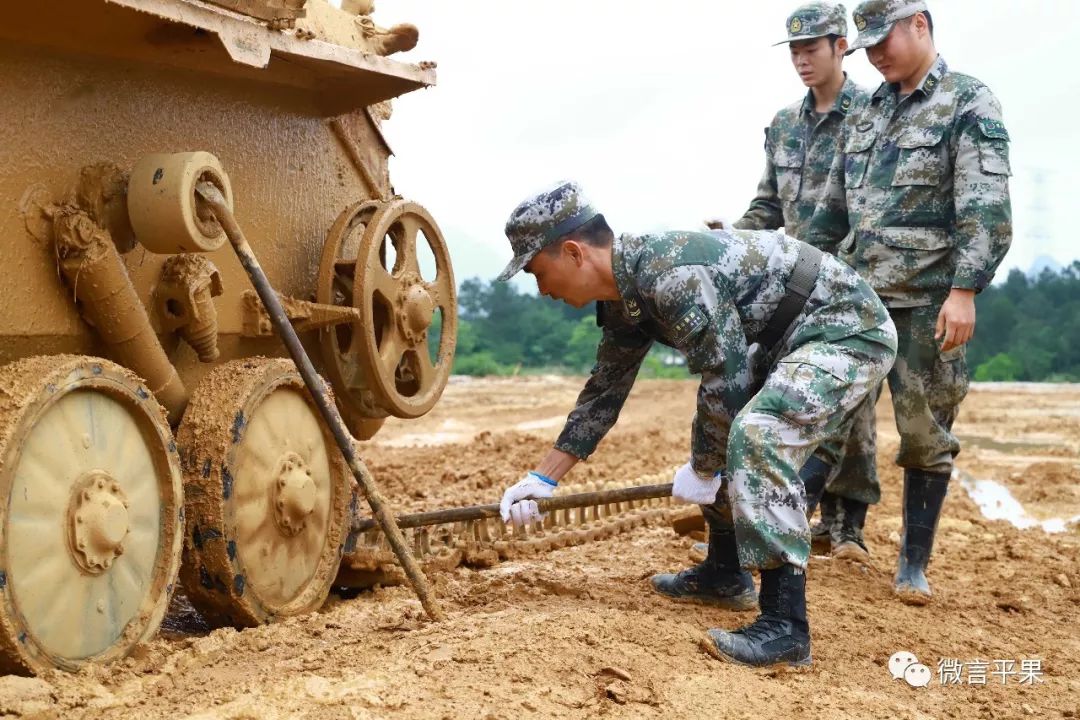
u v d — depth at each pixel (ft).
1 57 12.13
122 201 13.38
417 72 17.28
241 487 13.87
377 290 16.66
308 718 10.61
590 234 13.76
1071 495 30.55
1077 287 136.87
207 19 12.94
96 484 12.20
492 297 127.95
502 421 51.88
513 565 18.63
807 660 13.51
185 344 14.76
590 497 16.37
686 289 13.47
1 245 12.15
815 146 21.66
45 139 12.64
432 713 10.66
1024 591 18.66
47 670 11.55
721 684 12.23
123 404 12.65
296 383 14.67
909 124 18.25
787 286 13.98
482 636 12.82
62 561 11.85
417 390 18.17
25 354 12.59
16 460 11.21
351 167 18.52
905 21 18.04
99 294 12.77
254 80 15.85
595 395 15.61
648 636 13.50
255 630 13.67
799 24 21.04
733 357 13.62
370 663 12.16
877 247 18.25
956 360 18.20
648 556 19.74
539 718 10.79
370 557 16.47
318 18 16.96
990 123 17.53
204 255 14.83
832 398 13.56
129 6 11.91
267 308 13.75
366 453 35.73
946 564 20.47
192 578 13.73
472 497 23.98
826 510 20.52
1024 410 60.54
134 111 13.85
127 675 12.07
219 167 13.52
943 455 18.10
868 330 13.97
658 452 35.22
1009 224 17.44
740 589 16.33
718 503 15.78
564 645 12.59
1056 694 13.60
